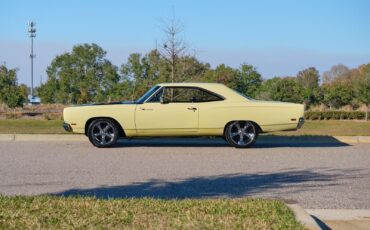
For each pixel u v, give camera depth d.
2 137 14.38
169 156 11.10
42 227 5.11
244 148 12.52
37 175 8.73
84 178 8.49
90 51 59.09
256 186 7.94
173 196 7.18
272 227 5.12
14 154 11.27
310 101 41.44
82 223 5.25
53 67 60.94
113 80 57.56
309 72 58.06
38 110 37.97
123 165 9.84
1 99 41.53
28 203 6.02
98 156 11.02
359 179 8.54
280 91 38.66
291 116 12.34
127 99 32.84
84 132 12.45
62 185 7.91
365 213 6.36
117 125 12.46
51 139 14.31
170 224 5.24
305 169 9.53
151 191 7.52
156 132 12.41
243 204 6.07
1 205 5.90
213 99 12.40
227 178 8.58
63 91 59.97
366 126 19.52
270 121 12.34
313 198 7.13
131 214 5.61
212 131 12.40
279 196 7.23
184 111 12.29
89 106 12.38
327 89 42.00
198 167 9.68
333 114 30.45
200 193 7.40
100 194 7.26
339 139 14.41
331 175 8.91
